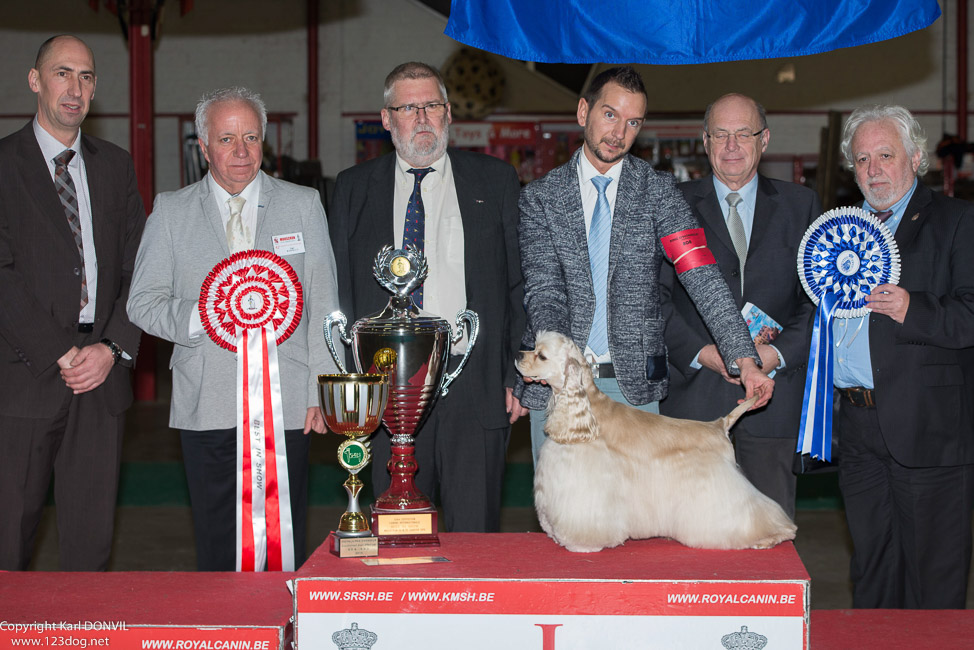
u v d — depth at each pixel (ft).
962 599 9.61
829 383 9.49
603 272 9.54
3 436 10.16
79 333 10.27
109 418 10.61
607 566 6.77
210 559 9.97
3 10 44.98
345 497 19.74
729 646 6.36
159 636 6.48
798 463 10.17
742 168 10.52
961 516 9.59
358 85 46.34
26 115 45.42
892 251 9.22
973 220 9.41
